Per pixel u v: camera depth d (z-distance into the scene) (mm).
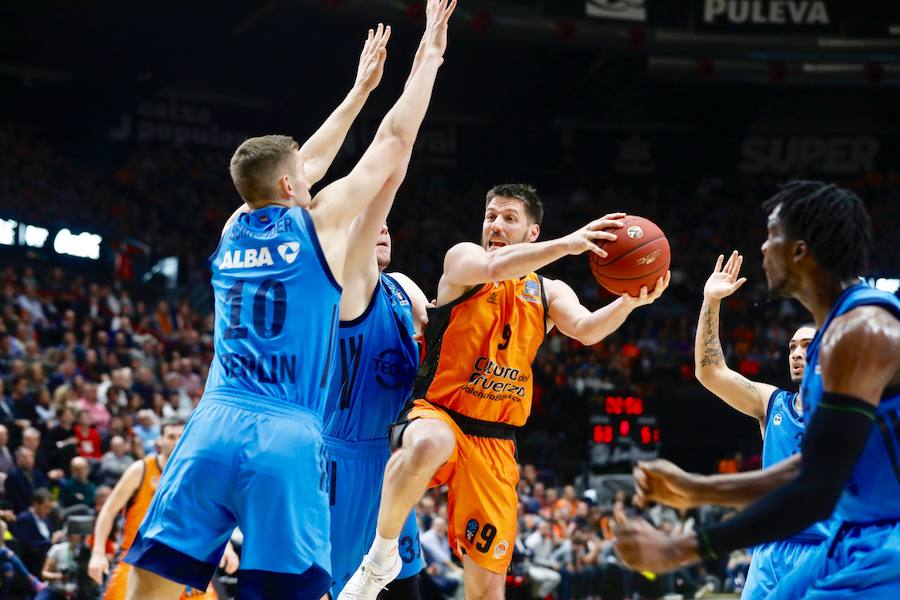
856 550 2889
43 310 15500
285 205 3646
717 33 22750
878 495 2838
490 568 4402
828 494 2480
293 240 3527
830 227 2824
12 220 18859
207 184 24531
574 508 14344
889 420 2764
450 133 28203
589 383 19266
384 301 4531
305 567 3338
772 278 2957
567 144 28828
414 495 4012
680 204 28266
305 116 26781
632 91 27875
